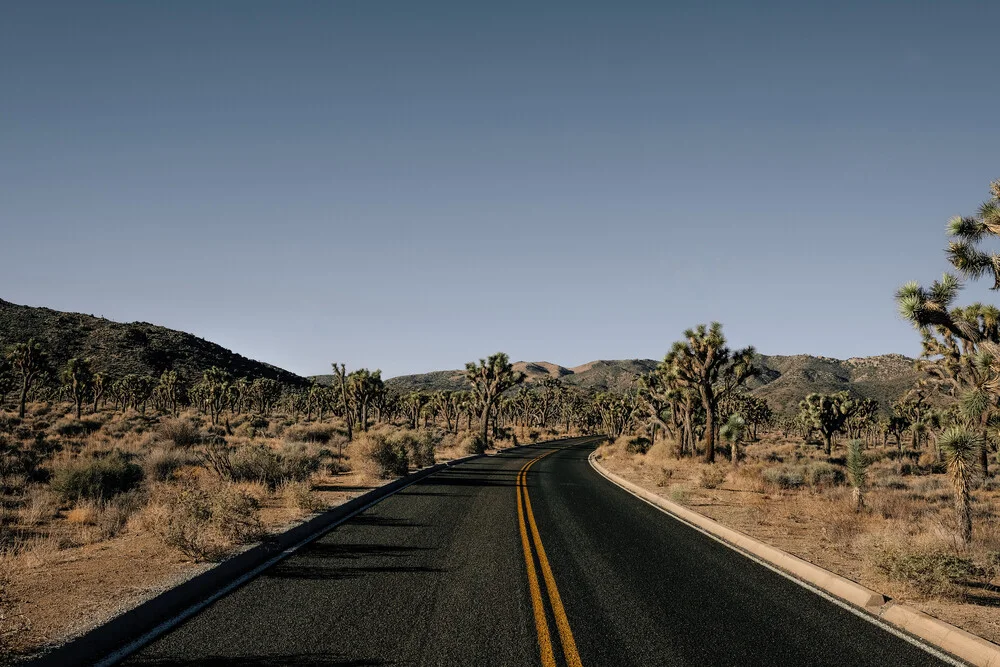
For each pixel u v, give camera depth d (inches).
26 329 3929.6
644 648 216.2
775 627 245.1
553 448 2106.3
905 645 230.5
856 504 596.1
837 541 427.8
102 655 196.1
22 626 205.6
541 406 4507.9
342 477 786.2
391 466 830.5
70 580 270.7
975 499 748.0
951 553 340.2
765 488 774.5
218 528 348.8
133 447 1061.1
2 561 313.0
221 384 2901.1
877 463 1448.1
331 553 355.6
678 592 293.1
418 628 229.3
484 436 2021.4
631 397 2881.4
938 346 583.5
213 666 188.5
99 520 439.8
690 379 1249.4
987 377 446.9
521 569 326.3
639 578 317.4
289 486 599.2
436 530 442.9
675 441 1530.5
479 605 260.2
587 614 253.1
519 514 534.3
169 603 250.8
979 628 246.5
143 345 4315.9
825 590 308.3
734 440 1197.7
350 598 265.4
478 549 377.1
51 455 852.6
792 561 360.8
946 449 439.2
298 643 210.2
